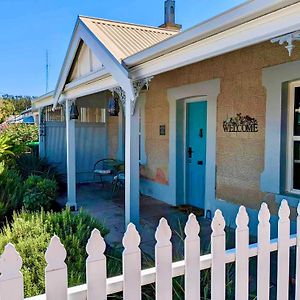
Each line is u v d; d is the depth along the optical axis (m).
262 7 2.40
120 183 8.67
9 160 8.39
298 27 2.31
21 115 22.14
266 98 4.58
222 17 2.75
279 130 4.41
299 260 2.15
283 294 2.08
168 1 8.27
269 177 4.59
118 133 9.70
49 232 2.92
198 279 1.77
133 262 1.59
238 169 5.13
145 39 5.46
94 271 1.49
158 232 1.65
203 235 4.75
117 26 5.92
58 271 1.42
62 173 9.96
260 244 1.96
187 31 3.16
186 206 6.66
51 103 8.63
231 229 5.10
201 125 6.33
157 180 7.42
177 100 6.59
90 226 3.25
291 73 4.20
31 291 2.10
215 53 3.06
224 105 5.35
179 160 6.75
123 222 5.59
